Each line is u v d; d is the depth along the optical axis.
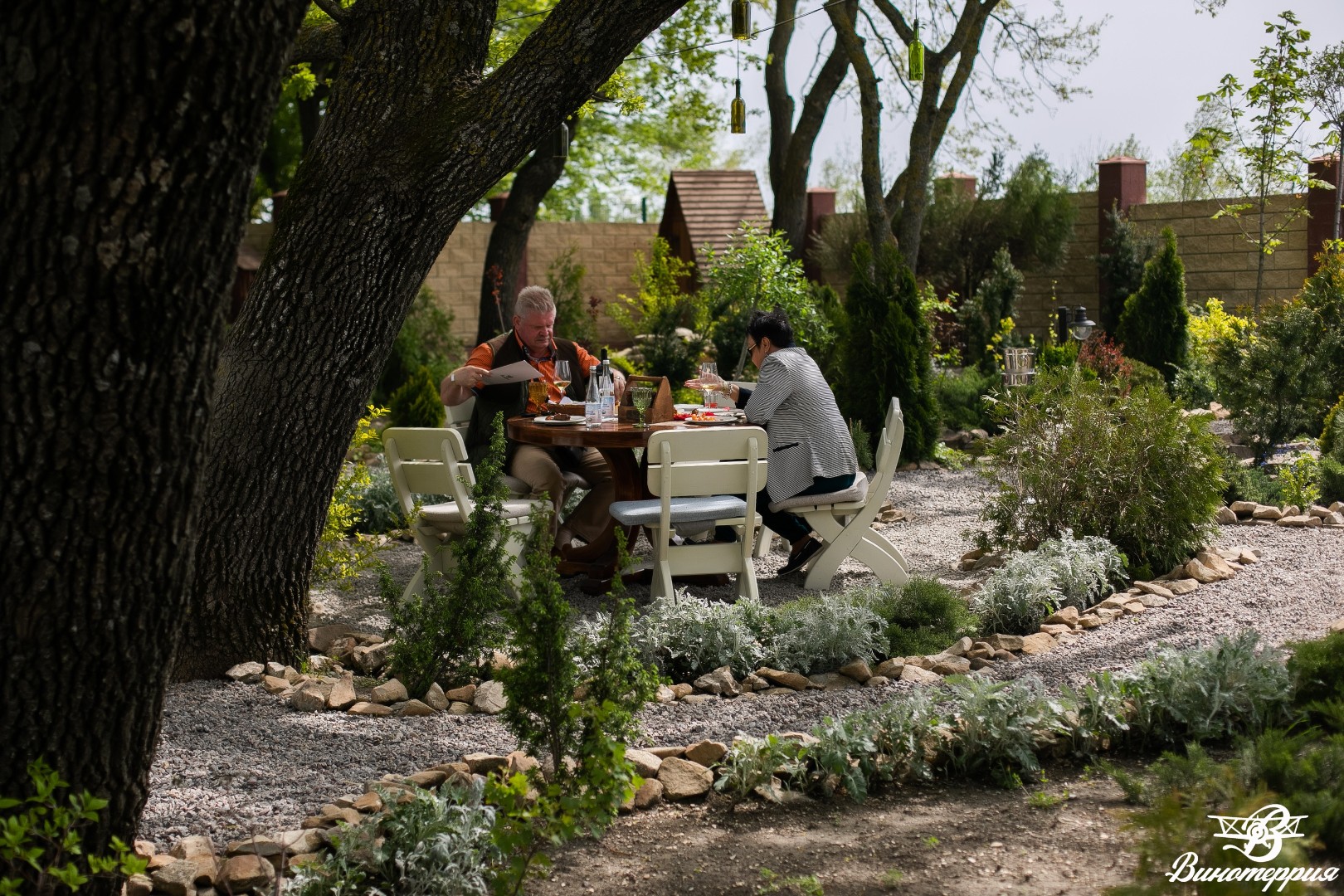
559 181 30.38
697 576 7.03
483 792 3.35
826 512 6.92
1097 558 6.34
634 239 24.25
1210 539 7.00
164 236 2.17
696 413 7.44
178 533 2.44
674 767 3.87
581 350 7.80
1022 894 3.01
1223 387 9.80
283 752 4.14
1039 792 3.72
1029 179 19.16
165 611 2.50
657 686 3.82
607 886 3.17
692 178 22.84
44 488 2.25
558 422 6.87
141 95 2.08
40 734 2.43
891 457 6.87
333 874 3.08
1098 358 11.78
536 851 3.13
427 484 6.52
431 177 4.73
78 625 2.37
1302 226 16.75
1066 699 4.08
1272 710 4.02
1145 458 6.77
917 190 14.35
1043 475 6.98
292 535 5.13
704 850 3.39
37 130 2.07
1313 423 10.49
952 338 17.14
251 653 5.12
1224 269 17.52
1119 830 2.89
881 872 3.20
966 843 3.36
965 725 3.97
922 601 5.77
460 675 4.96
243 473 4.96
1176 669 4.14
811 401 6.96
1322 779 3.29
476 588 4.95
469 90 4.78
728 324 14.38
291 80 14.55
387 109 4.75
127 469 2.29
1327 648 4.10
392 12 4.79
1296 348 9.45
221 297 2.32
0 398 2.18
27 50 2.04
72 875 2.31
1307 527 7.78
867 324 11.21
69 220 2.11
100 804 2.38
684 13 17.06
